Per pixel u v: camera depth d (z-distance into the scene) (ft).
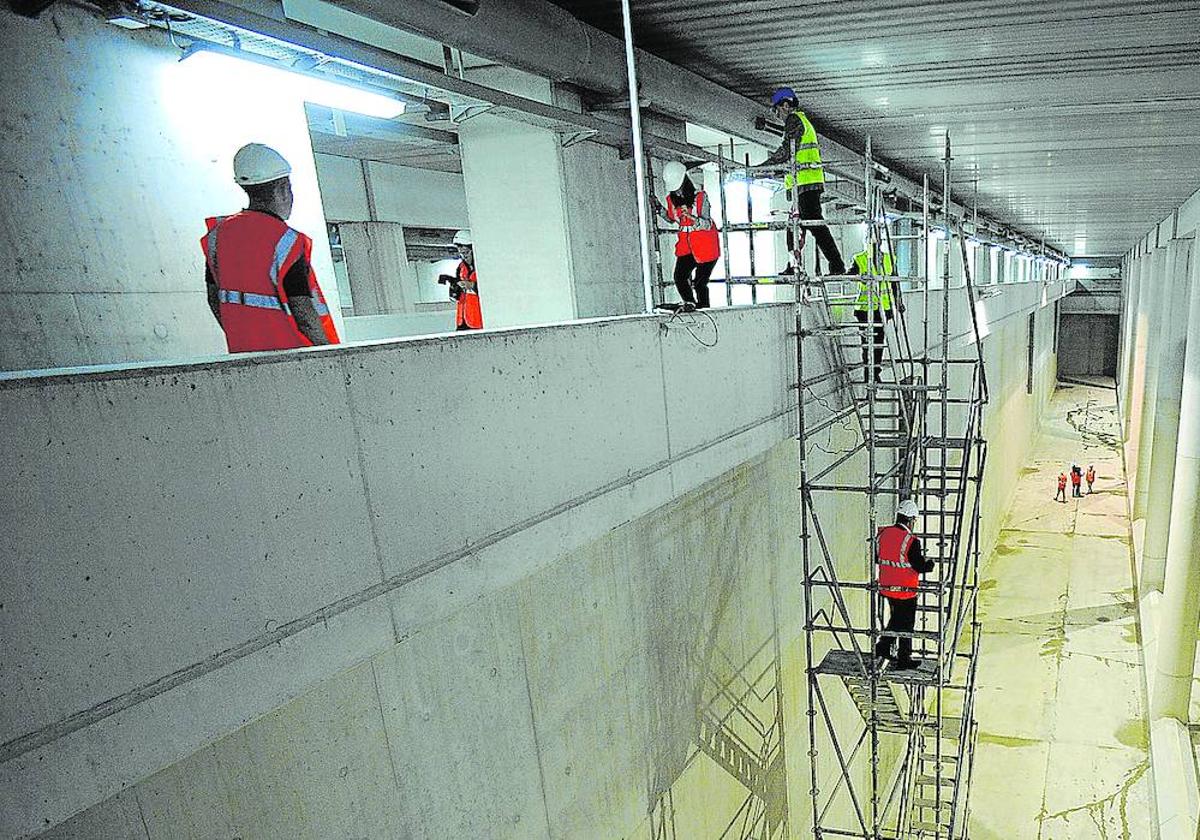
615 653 17.42
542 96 19.53
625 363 14.56
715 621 21.97
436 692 12.84
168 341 13.64
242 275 10.36
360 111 16.28
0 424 6.43
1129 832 33.37
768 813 25.93
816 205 22.54
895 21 19.66
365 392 9.58
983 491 59.00
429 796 12.77
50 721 6.91
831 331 23.73
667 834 19.54
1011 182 47.37
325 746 11.09
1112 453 91.40
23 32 11.37
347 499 9.43
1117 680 43.93
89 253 12.37
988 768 38.50
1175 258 47.96
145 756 7.61
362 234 37.50
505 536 11.87
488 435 11.50
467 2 14.32
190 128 13.76
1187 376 35.24
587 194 21.80
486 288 22.02
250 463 8.36
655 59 20.68
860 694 24.67
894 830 35.91
